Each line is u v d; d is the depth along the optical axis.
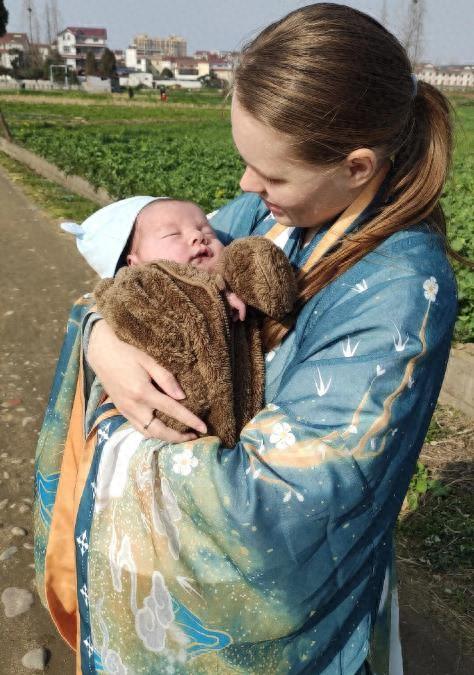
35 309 6.71
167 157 18.59
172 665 1.49
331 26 1.29
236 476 1.34
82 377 1.78
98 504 1.53
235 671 1.46
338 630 1.49
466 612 3.09
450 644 2.92
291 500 1.31
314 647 1.48
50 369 5.42
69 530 1.85
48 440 2.01
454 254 1.59
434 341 1.37
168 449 1.42
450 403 4.75
